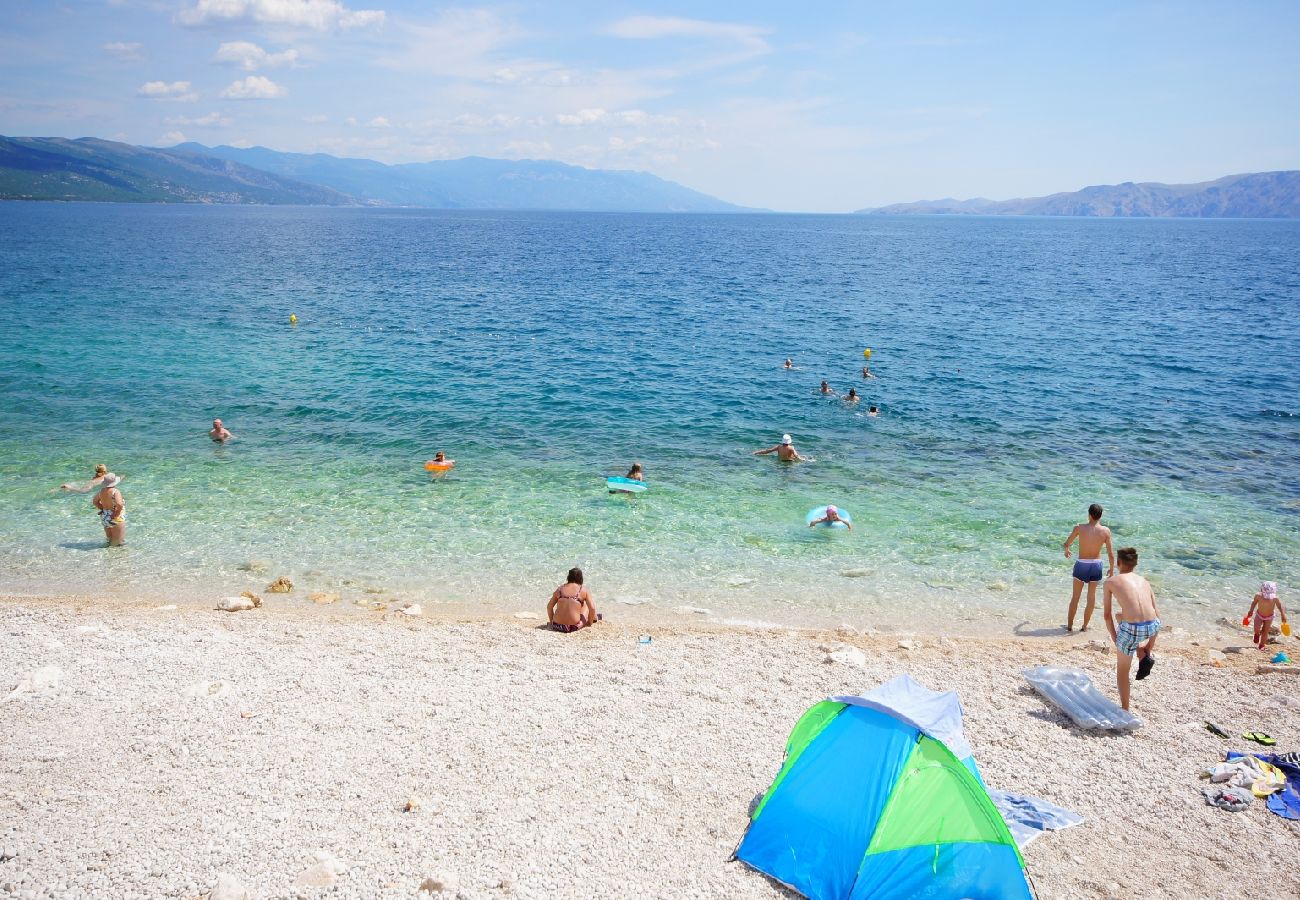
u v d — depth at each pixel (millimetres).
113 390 32938
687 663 13641
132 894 7719
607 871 8375
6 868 7969
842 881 8219
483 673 12992
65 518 20406
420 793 9570
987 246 164000
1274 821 9609
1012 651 14711
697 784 10023
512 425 29672
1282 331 51812
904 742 8914
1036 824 9391
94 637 13992
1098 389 36125
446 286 72188
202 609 15859
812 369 39719
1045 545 20031
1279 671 13805
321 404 31781
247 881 7941
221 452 25906
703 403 33219
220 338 44625
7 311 51656
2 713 11102
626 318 54938
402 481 23766
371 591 17047
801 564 18812
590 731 11172
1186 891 8453
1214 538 20391
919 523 21281
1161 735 11555
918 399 34281
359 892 7848
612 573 18141
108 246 113375
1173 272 98500
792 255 126000
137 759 10062
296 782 9672
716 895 8148
